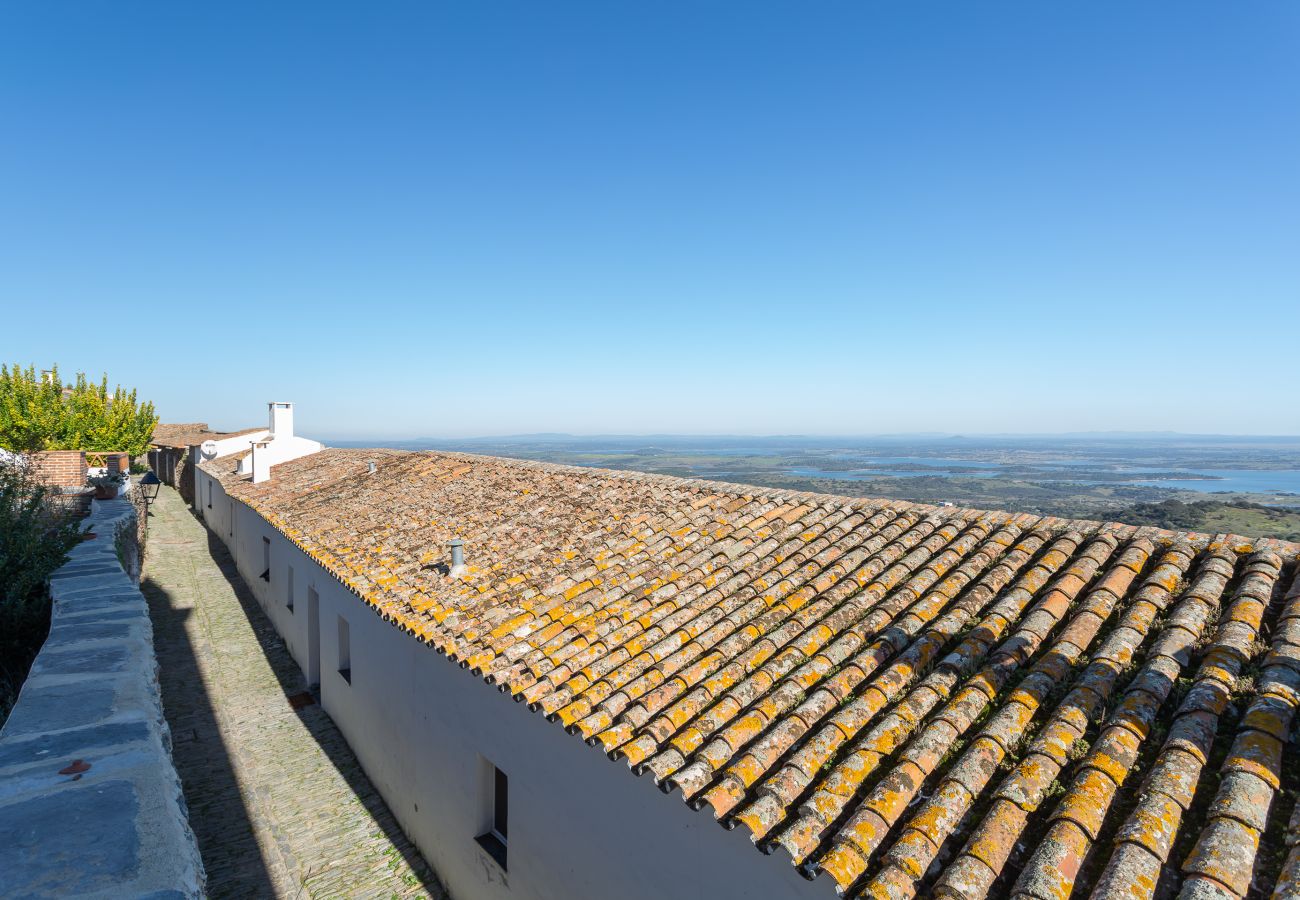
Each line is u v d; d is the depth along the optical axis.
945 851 3.10
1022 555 5.80
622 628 6.00
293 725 11.41
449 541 9.49
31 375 28.41
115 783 2.66
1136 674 4.00
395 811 8.96
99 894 1.98
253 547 18.52
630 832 4.76
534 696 5.30
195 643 14.97
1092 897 2.68
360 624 10.14
